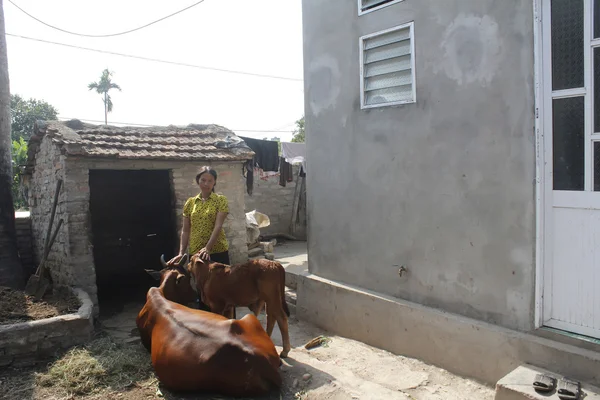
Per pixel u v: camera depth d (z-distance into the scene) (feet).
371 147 17.16
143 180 27.81
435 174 15.03
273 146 35.01
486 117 13.53
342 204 18.57
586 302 11.69
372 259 17.44
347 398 12.65
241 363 12.01
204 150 24.75
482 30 13.48
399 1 15.75
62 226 21.70
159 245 28.58
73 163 20.81
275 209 43.68
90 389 13.34
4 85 24.73
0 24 24.85
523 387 11.02
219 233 16.69
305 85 19.97
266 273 14.96
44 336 15.60
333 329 18.58
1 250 23.49
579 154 11.76
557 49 12.05
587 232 11.64
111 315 22.20
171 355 12.70
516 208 12.96
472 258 14.10
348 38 17.74
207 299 15.35
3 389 13.34
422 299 15.66
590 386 11.04
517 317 13.03
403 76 16.10
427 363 14.99
